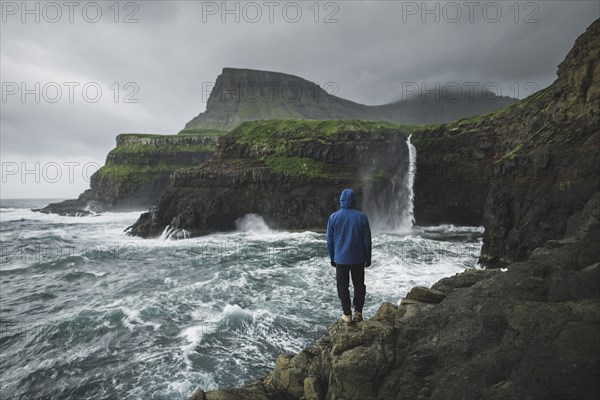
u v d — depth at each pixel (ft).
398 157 158.81
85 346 41.88
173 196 151.64
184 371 35.76
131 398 32.04
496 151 133.28
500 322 18.65
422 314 21.77
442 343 19.16
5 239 135.44
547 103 100.53
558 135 71.72
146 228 144.97
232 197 147.43
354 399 19.01
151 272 79.25
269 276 69.87
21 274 80.38
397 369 19.11
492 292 21.35
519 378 14.24
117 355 39.47
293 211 137.59
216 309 51.72
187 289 61.21
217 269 78.74
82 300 60.44
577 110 69.67
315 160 156.25
